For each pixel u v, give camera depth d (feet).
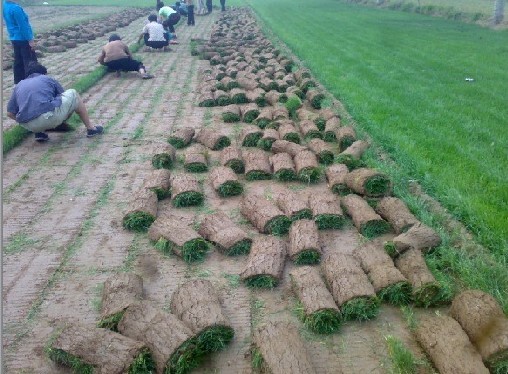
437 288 14.34
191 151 24.80
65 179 23.12
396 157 24.02
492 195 19.81
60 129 29.22
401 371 12.08
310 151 23.75
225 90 38.11
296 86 37.83
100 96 38.24
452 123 29.27
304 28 75.51
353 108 32.32
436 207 19.33
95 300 14.96
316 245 16.51
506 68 44.80
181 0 102.12
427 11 92.27
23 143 27.66
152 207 19.39
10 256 17.12
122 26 83.92
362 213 18.52
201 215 19.84
